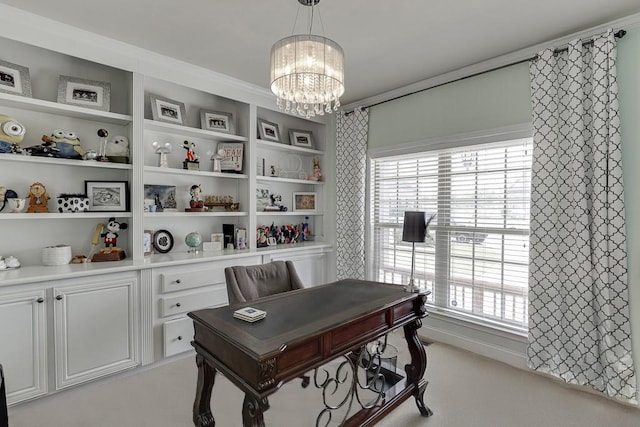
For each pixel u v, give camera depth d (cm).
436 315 321
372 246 380
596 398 222
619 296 216
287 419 198
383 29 232
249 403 136
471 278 300
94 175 269
